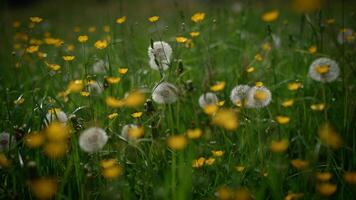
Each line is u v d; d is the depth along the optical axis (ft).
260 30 7.04
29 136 4.04
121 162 4.01
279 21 7.51
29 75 5.56
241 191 3.62
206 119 4.73
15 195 3.80
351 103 4.32
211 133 4.48
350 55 5.20
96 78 5.14
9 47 6.51
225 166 4.00
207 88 4.96
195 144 4.27
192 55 5.80
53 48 6.38
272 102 4.78
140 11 12.99
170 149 4.17
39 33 7.47
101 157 4.08
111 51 5.37
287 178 3.93
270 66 5.22
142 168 4.00
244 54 5.61
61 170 4.03
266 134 4.17
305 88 4.98
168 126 4.49
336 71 4.40
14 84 5.39
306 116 4.55
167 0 15.34
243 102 4.20
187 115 4.72
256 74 5.39
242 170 3.91
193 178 3.92
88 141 3.80
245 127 4.25
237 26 6.57
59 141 3.82
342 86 4.69
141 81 5.00
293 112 4.66
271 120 4.18
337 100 4.66
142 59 5.52
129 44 5.78
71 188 3.96
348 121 4.25
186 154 4.16
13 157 3.93
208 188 3.89
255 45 6.10
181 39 4.56
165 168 4.00
